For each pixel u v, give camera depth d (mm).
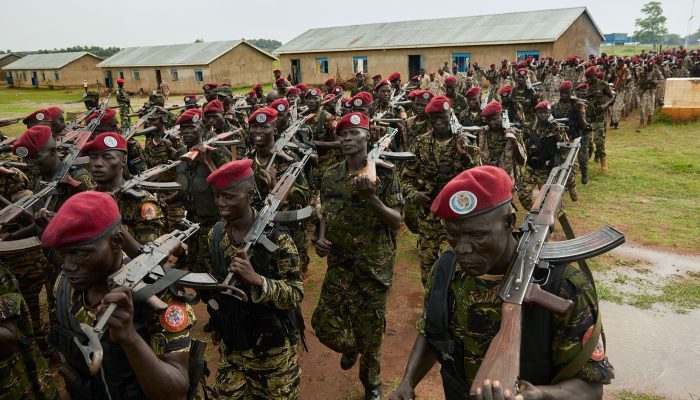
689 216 8906
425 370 2547
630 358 4914
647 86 17641
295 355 3432
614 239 2051
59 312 2465
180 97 41219
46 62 53281
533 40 30969
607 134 16969
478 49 33250
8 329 2695
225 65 42844
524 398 1803
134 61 45688
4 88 54844
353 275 4281
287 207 5121
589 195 10266
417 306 6172
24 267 4738
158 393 2145
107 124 8281
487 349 2080
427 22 39250
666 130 17125
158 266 2463
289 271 3246
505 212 2064
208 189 5480
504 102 12281
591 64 22062
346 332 4375
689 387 4477
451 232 2088
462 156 5559
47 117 7980
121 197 4582
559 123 8219
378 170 4309
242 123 11109
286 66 42500
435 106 5512
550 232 2234
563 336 2002
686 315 5699
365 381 4402
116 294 1951
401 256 7734
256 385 3355
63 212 2223
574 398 1938
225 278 3322
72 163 5012
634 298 6109
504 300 1998
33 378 3031
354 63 38750
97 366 1773
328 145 8109
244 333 3195
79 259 2229
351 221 4211
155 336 2277
